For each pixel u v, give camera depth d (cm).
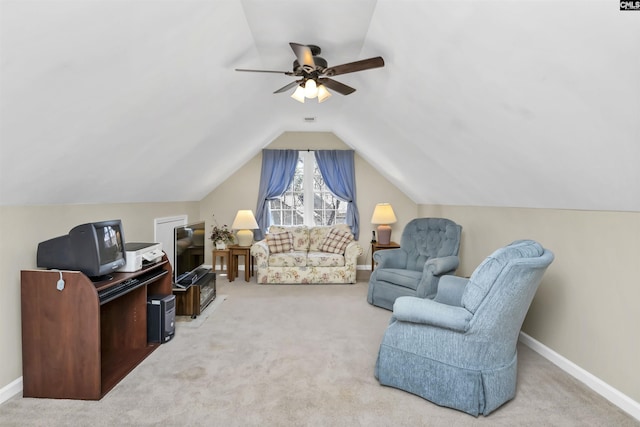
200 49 224
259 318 364
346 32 249
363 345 296
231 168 559
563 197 251
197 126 325
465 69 207
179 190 467
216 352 282
